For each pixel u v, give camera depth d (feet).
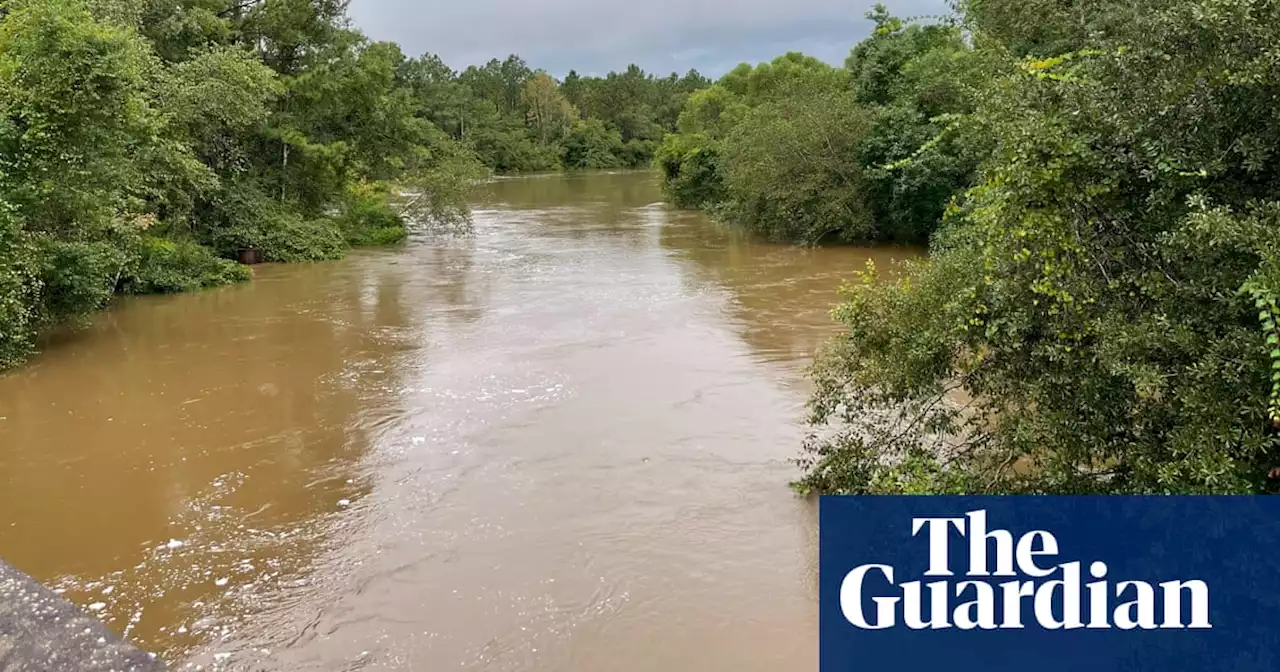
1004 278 15.67
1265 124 13.08
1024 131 14.11
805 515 20.79
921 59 68.08
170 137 55.47
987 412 18.86
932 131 62.75
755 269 61.16
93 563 19.67
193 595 18.20
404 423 28.55
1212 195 13.50
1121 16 15.80
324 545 20.25
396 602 17.61
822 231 73.20
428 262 68.49
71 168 38.68
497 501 22.27
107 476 24.80
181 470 25.11
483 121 242.17
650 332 40.96
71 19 39.29
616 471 23.94
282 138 73.20
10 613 12.18
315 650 16.03
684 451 25.27
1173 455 13.38
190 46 69.36
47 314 40.29
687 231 88.99
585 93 300.61
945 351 18.31
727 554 19.06
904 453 21.03
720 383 32.09
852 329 21.74
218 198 66.54
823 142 71.77
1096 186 13.85
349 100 81.05
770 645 15.64
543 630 16.40
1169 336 13.04
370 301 51.37
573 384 32.35
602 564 18.81
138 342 41.11
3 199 35.70
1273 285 11.25
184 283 54.49
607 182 198.80
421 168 89.92
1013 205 14.39
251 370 35.78
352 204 85.71
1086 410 14.84
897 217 68.64
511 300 50.49
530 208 122.83
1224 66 12.76
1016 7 25.99
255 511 22.24
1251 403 12.26
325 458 25.72
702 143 119.03
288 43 80.84
